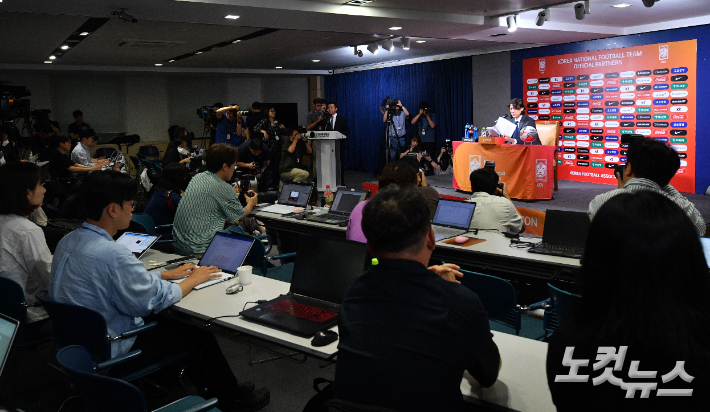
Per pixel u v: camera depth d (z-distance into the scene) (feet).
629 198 3.05
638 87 28.22
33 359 11.07
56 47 29.91
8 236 8.77
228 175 12.55
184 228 12.05
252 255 11.14
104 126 48.03
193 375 8.74
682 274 2.84
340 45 32.22
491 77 35.24
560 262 9.76
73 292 7.13
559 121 31.24
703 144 26.17
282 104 52.70
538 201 25.72
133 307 7.16
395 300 4.47
